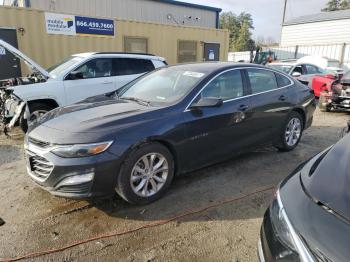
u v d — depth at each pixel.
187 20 18.34
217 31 14.66
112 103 3.92
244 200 3.58
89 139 2.98
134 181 3.29
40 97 6.08
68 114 3.57
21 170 4.41
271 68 4.98
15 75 9.80
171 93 3.91
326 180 2.01
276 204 2.09
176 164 3.65
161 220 3.15
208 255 2.65
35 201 3.51
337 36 27.31
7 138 6.00
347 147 2.41
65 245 2.75
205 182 4.03
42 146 3.11
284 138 5.11
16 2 16.98
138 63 7.68
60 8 14.48
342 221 1.67
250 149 4.56
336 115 8.98
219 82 4.09
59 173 2.97
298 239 1.72
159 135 3.35
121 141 3.09
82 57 7.03
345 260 1.48
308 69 12.23
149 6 16.92
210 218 3.20
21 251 2.66
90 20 10.95
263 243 2.05
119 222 3.11
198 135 3.75
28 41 9.94
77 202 3.49
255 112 4.42
